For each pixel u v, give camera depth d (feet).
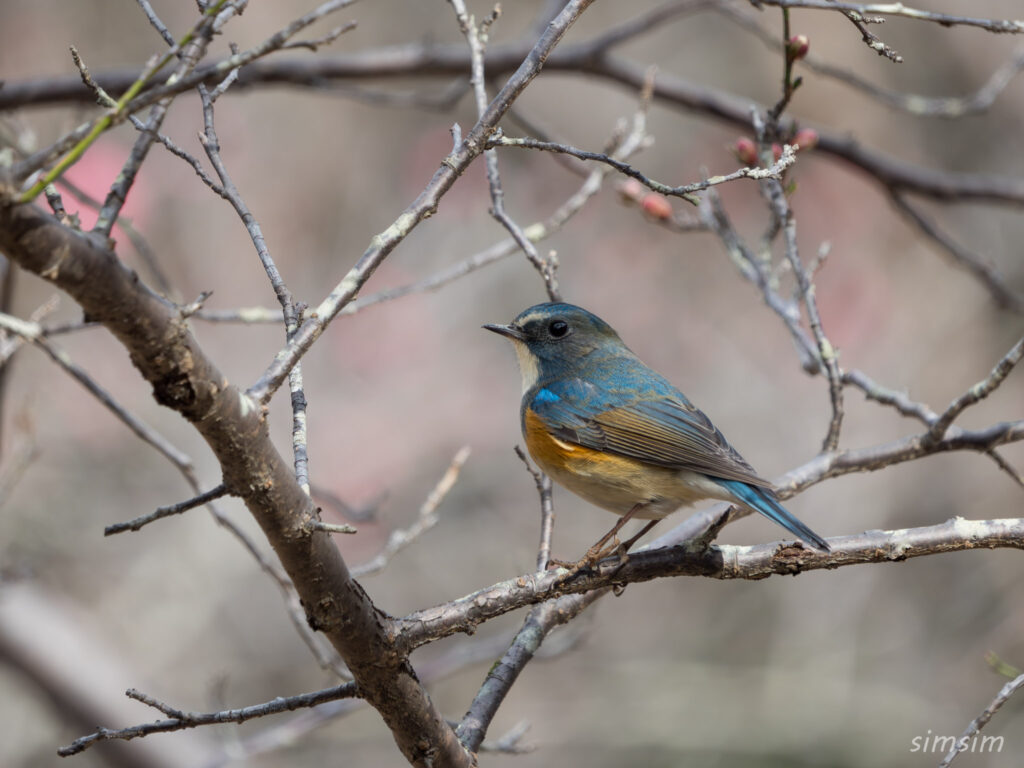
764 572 17.21
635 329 49.42
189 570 44.73
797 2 17.69
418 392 46.91
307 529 13.17
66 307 44.88
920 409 21.99
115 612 43.11
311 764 43.27
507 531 47.01
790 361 48.78
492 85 34.06
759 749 44.32
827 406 47.55
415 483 46.16
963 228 50.55
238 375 46.44
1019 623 45.27
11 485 27.66
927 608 46.65
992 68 50.47
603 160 14.17
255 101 49.49
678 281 50.29
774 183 23.65
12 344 23.62
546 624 19.12
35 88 29.96
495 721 45.78
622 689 46.52
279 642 45.11
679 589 48.52
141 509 44.98
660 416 22.70
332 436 45.34
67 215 11.43
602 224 50.83
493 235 49.67
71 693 35.88
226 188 15.47
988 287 34.45
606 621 47.98
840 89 50.29
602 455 22.24
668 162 52.11
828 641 46.42
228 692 43.45
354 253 49.83
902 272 48.67
